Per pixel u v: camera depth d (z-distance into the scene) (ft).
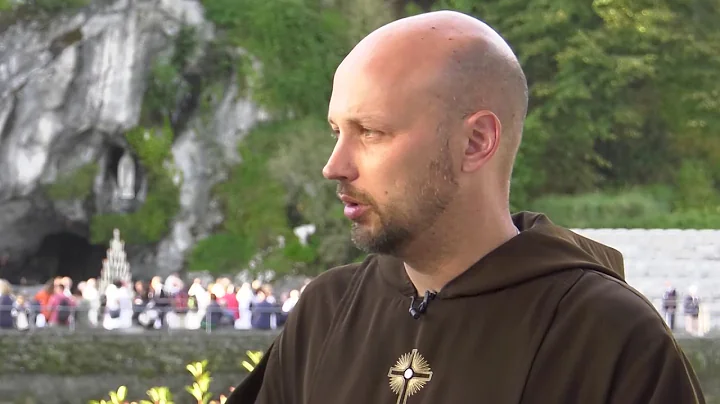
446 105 6.28
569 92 98.63
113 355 64.75
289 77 109.40
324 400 6.73
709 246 77.56
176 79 108.47
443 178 6.32
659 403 5.75
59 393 64.13
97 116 105.70
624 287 6.23
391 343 6.58
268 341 65.36
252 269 100.83
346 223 101.45
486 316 6.27
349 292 7.20
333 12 113.50
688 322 69.46
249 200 104.73
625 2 100.63
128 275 95.55
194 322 71.46
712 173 102.94
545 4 104.12
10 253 110.63
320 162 103.40
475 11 109.09
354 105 6.36
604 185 104.17
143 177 108.17
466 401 6.09
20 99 104.78
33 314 70.54
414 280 6.71
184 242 106.93
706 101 101.71
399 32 6.43
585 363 5.98
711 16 105.09
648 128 104.37
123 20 107.34
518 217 7.18
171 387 64.80
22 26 105.91
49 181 106.11
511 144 6.56
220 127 109.09
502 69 6.42
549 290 6.23
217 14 111.45
